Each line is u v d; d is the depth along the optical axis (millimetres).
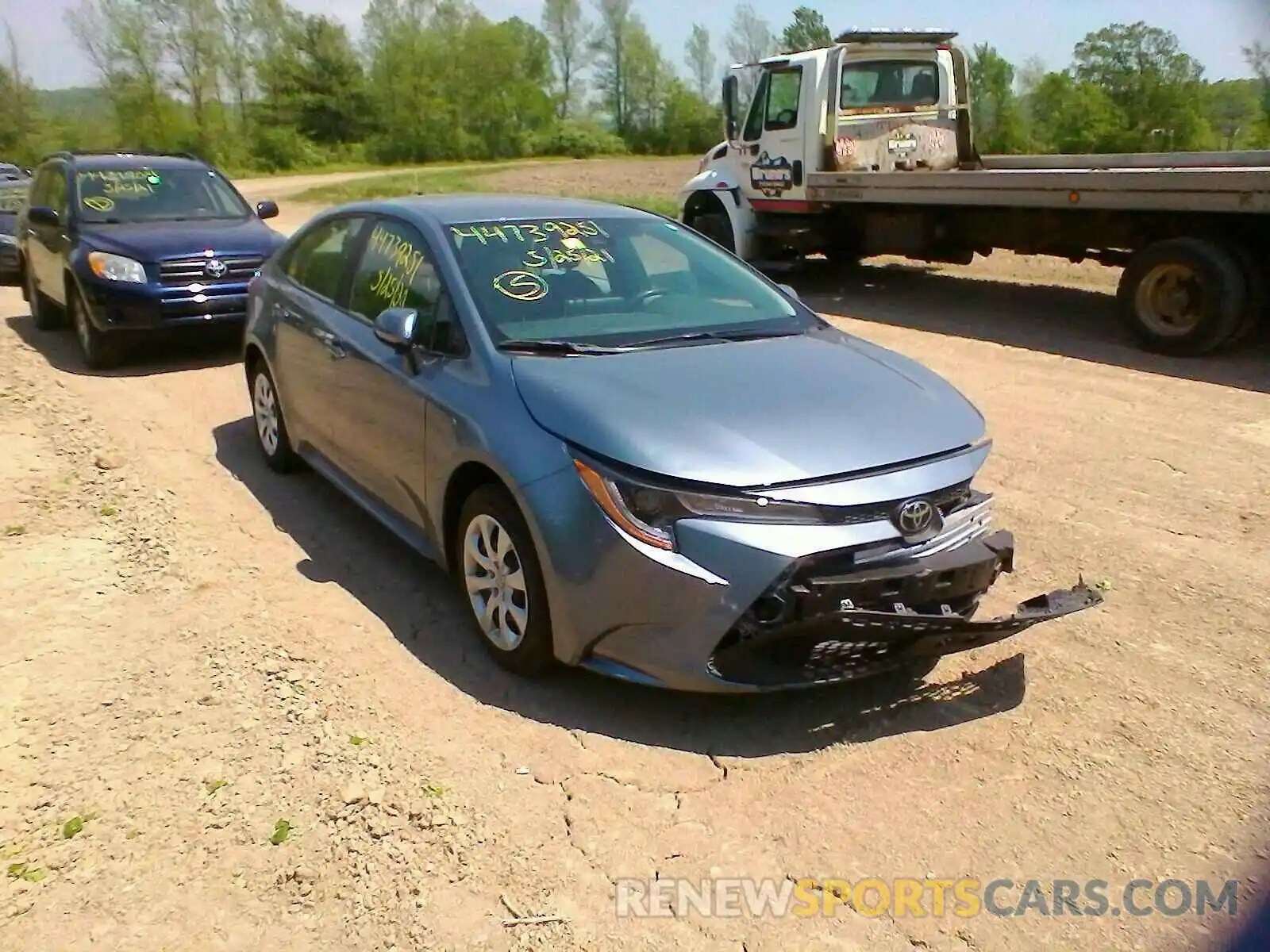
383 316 4387
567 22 85688
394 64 74750
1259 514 5512
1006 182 9820
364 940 2801
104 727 3719
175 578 4891
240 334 9141
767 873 3041
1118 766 3496
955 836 3191
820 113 12070
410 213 5031
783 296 5098
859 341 4781
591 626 3592
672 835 3186
